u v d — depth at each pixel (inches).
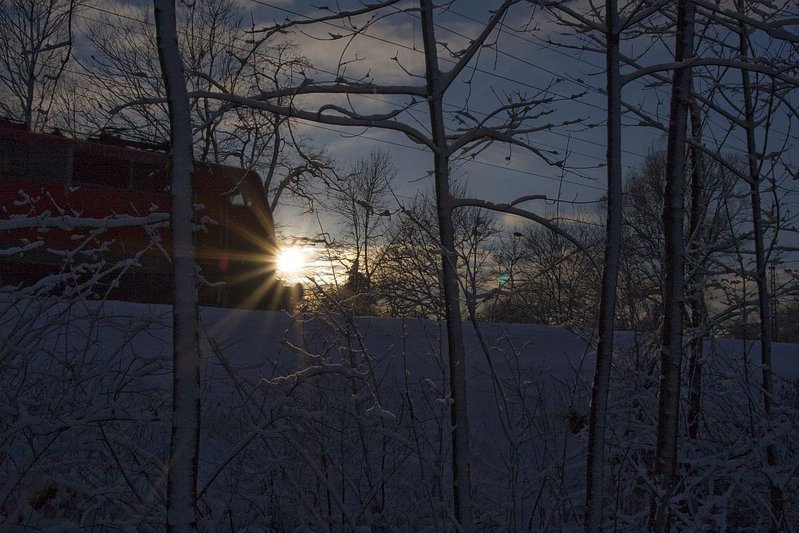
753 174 207.9
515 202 165.3
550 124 166.6
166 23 117.8
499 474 217.0
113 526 163.5
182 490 112.0
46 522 167.6
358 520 181.3
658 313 235.9
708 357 222.2
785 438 199.9
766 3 177.2
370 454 198.1
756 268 209.5
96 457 188.4
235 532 186.4
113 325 186.4
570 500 197.9
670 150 180.9
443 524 169.8
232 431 208.4
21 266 503.2
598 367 157.9
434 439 193.9
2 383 174.6
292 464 191.6
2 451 169.3
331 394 189.0
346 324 176.4
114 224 156.0
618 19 157.9
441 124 160.9
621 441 197.8
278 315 379.2
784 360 434.9
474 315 165.6
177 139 117.2
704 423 224.1
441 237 161.8
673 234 180.1
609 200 157.5
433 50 160.9
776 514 196.1
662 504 172.4
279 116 157.5
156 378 251.9
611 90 157.5
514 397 238.5
